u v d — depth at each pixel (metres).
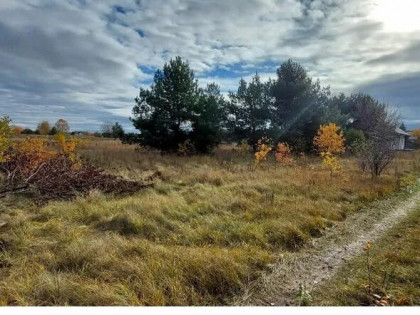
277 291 3.92
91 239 5.28
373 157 13.26
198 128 21.77
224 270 4.05
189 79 21.97
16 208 7.20
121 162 15.72
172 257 4.41
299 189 9.70
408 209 8.09
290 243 5.50
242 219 6.67
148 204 7.24
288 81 25.23
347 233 6.19
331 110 26.89
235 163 17.00
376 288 3.86
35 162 8.75
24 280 3.82
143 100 21.92
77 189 8.73
